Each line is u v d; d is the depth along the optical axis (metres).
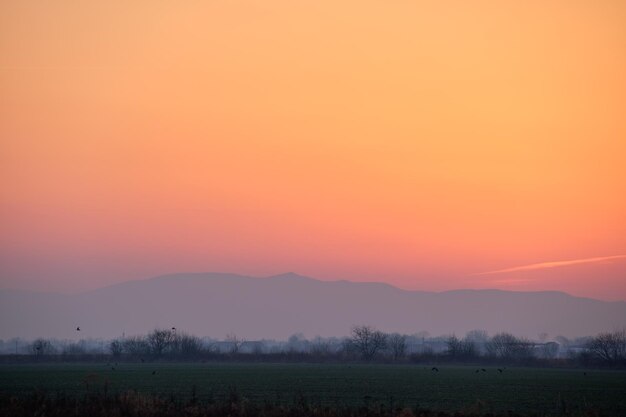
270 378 127.56
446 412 64.50
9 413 56.56
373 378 131.00
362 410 59.91
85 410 58.28
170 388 98.00
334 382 116.38
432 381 123.31
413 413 59.78
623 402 80.94
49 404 61.12
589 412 65.81
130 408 59.41
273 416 56.81
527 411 68.44
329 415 57.44
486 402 80.00
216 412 58.12
